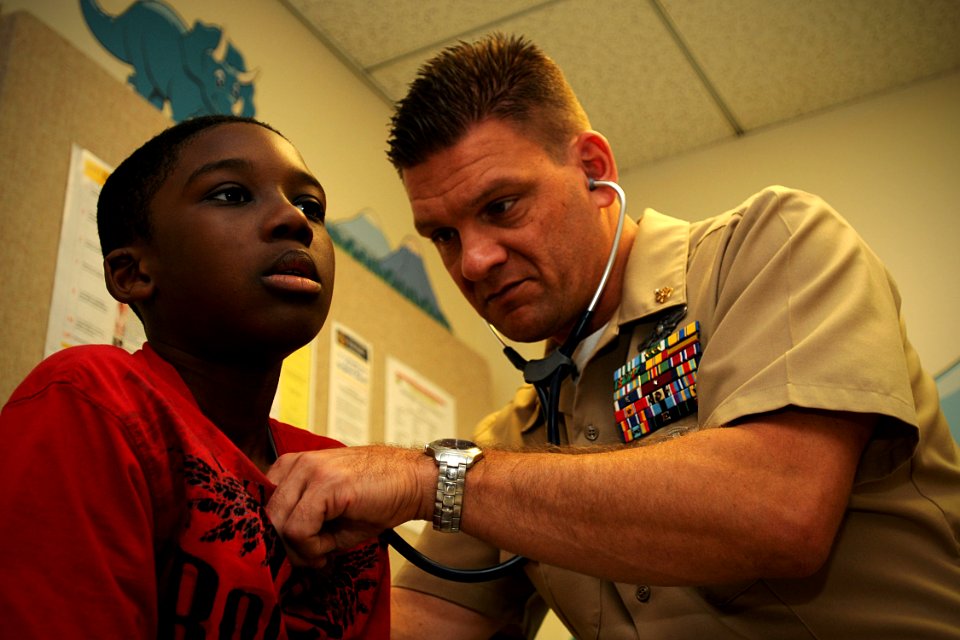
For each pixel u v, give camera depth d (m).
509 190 1.15
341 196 2.12
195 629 0.65
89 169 1.43
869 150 2.35
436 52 2.25
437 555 1.33
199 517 0.67
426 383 2.15
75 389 0.65
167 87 1.72
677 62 2.29
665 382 1.09
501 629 1.34
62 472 0.61
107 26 1.64
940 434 1.05
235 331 0.76
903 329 1.10
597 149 1.23
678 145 2.55
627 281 1.21
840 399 0.88
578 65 2.29
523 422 1.32
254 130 0.83
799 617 0.96
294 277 0.77
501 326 1.21
